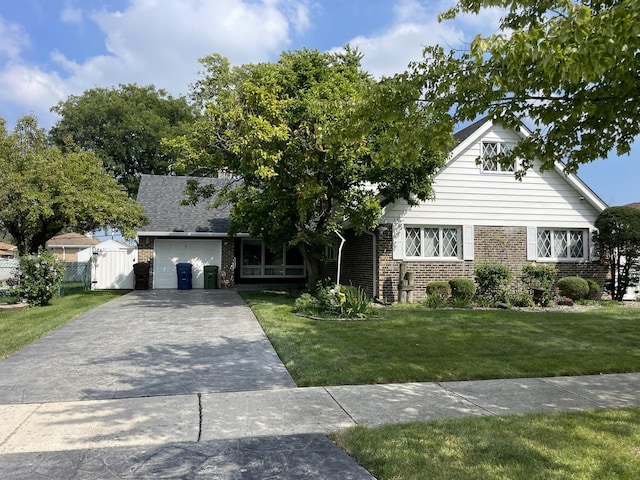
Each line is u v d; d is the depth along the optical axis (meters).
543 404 5.13
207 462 3.63
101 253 20.31
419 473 3.34
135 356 7.16
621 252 15.09
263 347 7.84
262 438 4.14
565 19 3.48
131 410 4.84
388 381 5.96
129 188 36.25
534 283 14.26
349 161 11.53
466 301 13.45
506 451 3.71
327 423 4.52
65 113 36.19
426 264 14.61
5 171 16.14
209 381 5.89
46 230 19.02
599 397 5.40
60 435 4.17
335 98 11.05
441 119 5.02
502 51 3.80
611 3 4.39
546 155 5.96
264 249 22.41
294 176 12.02
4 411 4.78
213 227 20.20
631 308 13.20
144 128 36.25
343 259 17.80
